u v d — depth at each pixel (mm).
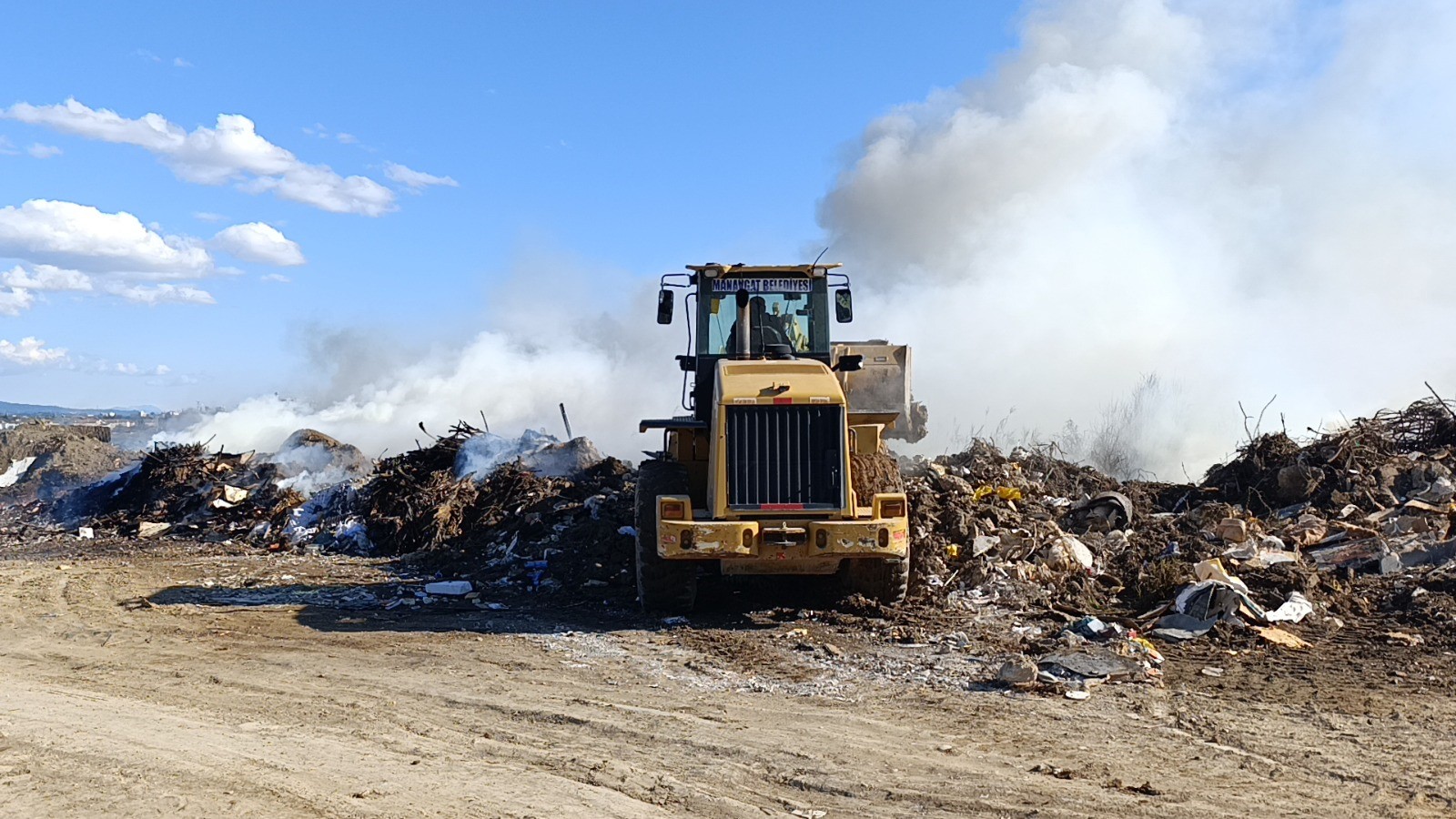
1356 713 7496
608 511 15727
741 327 12297
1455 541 11852
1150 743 6836
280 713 7703
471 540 16344
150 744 6578
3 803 5324
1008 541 12453
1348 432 15359
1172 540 13109
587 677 8812
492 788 5906
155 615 12000
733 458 10594
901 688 8312
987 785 6004
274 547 18062
